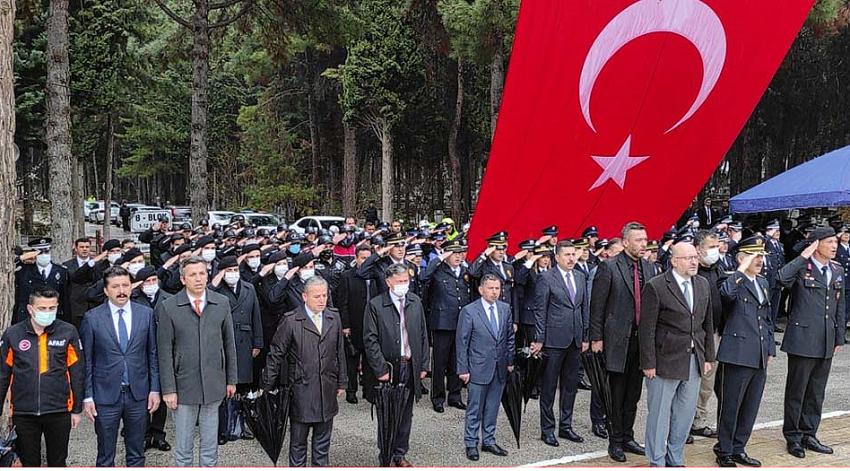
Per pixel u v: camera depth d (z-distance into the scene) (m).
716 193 32.62
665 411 5.92
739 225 11.68
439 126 31.14
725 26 8.30
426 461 6.47
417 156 36.38
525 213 8.68
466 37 20.27
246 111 34.69
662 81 8.41
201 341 5.65
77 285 9.43
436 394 8.36
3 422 6.15
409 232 12.41
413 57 26.81
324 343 5.79
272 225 29.48
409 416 6.16
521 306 8.77
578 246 8.39
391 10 26.50
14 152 6.68
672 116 8.64
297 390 5.68
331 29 18.03
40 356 5.31
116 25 19.52
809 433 6.71
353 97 27.23
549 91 8.05
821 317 6.53
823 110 26.12
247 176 37.22
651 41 8.17
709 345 6.03
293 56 29.22
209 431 5.77
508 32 18.84
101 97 19.61
